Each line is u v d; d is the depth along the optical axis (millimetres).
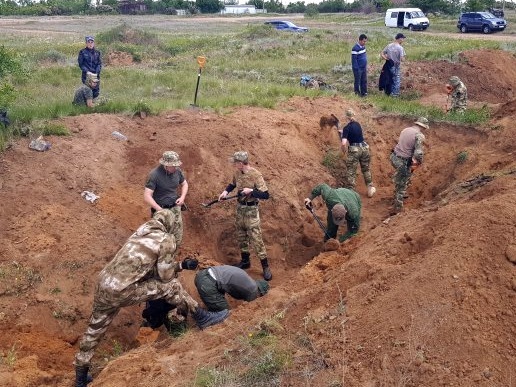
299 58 23406
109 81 15445
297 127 11133
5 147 8242
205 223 8766
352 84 17094
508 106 11484
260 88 13984
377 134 11844
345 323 4766
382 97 14375
